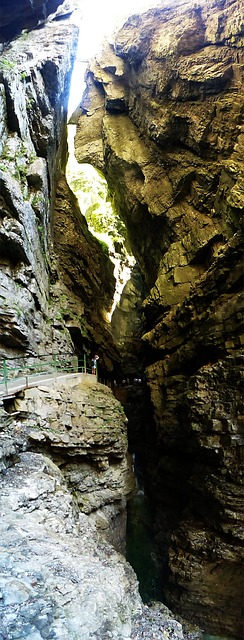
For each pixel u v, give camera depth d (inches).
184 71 840.9
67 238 1014.4
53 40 1004.6
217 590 500.1
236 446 514.3
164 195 912.9
